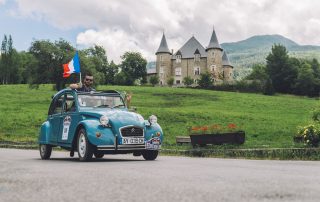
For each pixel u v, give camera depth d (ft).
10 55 482.28
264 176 17.85
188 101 202.08
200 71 399.85
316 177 17.60
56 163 27.17
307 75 327.26
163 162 29.37
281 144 49.90
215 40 398.62
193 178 16.87
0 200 10.94
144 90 258.37
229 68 434.30
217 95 236.22
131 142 30.81
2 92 221.87
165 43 415.85
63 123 34.12
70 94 34.32
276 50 357.82
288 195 11.86
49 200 10.92
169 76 411.95
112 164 26.25
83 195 11.84
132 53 409.90
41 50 204.74
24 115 127.24
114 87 272.51
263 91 295.69
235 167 23.95
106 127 30.58
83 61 203.51
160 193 12.26
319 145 40.96
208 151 44.80
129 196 11.62
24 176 17.62
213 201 10.72
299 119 131.34
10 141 71.36
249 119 128.16
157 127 32.27
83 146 30.96
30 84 210.59
